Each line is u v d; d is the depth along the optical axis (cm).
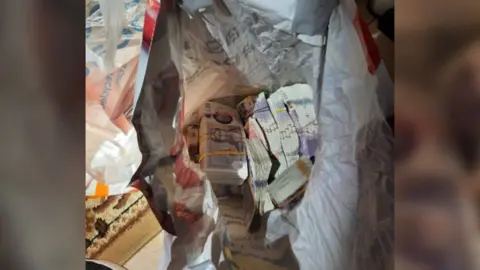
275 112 76
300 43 64
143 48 52
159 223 55
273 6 60
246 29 65
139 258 54
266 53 67
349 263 58
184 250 58
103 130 52
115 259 53
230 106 78
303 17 61
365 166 58
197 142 75
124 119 53
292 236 64
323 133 61
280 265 65
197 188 62
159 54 60
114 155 53
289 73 71
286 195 70
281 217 67
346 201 59
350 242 58
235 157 74
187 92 71
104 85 52
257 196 72
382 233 57
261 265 66
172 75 62
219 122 76
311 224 61
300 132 75
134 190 55
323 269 60
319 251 60
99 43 52
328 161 60
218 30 65
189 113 74
